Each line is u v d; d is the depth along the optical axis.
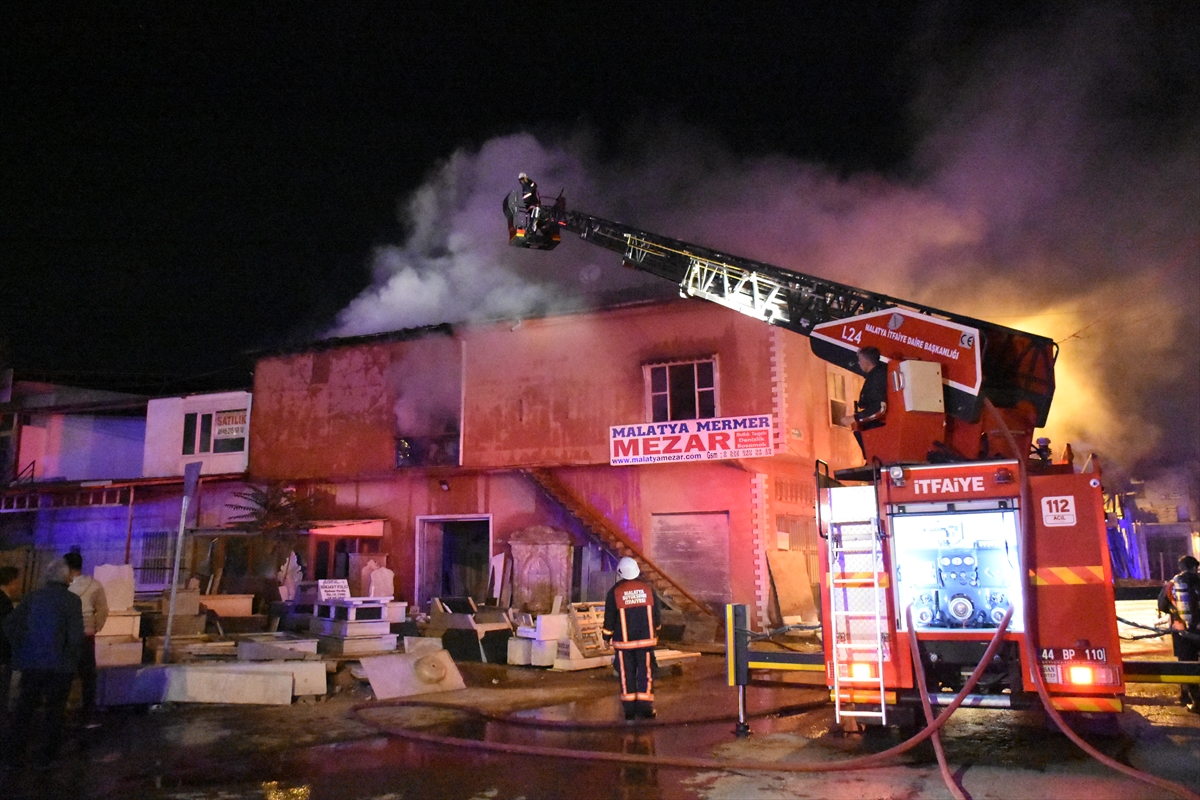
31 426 28.02
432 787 6.18
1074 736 6.26
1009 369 8.45
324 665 9.96
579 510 18.97
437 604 15.32
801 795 5.86
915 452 8.16
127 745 7.54
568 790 6.08
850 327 9.15
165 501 24.88
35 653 6.91
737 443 17.62
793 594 18.22
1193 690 8.92
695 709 9.55
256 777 6.48
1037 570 6.80
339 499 22.75
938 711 7.05
